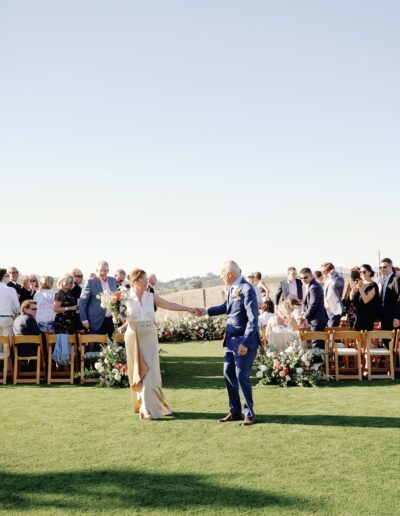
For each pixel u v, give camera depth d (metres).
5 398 8.72
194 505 4.44
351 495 4.58
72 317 10.77
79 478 5.08
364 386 9.32
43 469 5.33
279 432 6.51
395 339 10.09
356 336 9.89
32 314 10.34
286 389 9.20
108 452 5.84
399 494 4.59
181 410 7.78
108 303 8.95
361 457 5.53
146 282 7.54
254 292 7.02
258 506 4.40
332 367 10.58
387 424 6.77
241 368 6.92
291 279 13.92
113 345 9.95
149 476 5.11
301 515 4.22
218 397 8.63
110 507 4.43
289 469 5.22
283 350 9.84
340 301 12.56
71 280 10.85
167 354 14.20
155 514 4.29
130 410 7.83
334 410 7.57
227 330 7.16
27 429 6.80
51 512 4.36
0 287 10.91
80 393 9.10
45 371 10.34
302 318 11.14
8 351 10.05
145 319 7.37
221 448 5.92
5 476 5.16
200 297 30.53
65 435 6.52
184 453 5.77
